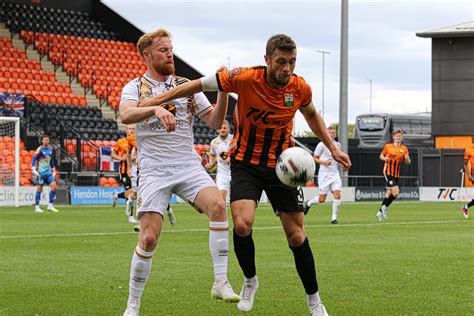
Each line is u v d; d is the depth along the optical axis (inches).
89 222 938.7
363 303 371.2
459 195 1839.3
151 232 329.7
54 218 1016.2
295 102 327.6
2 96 1541.6
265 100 323.3
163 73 345.1
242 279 451.2
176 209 1268.5
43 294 395.9
